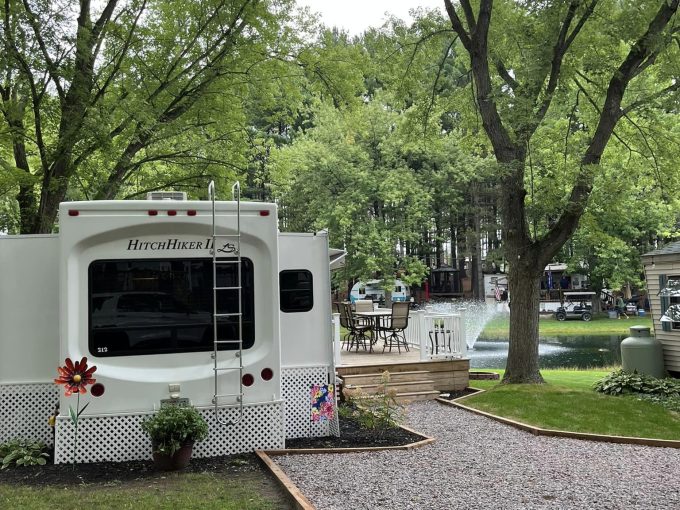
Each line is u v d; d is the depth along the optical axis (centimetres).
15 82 1012
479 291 4100
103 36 1122
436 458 645
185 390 605
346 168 2867
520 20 1165
